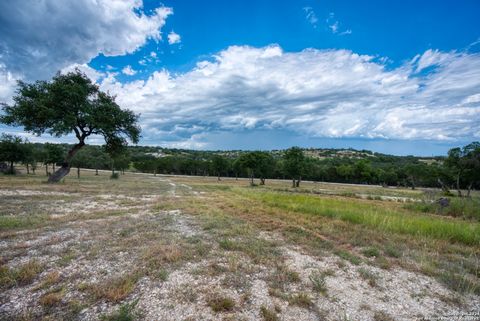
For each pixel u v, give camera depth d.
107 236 7.81
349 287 5.04
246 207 14.92
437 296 4.78
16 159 41.12
